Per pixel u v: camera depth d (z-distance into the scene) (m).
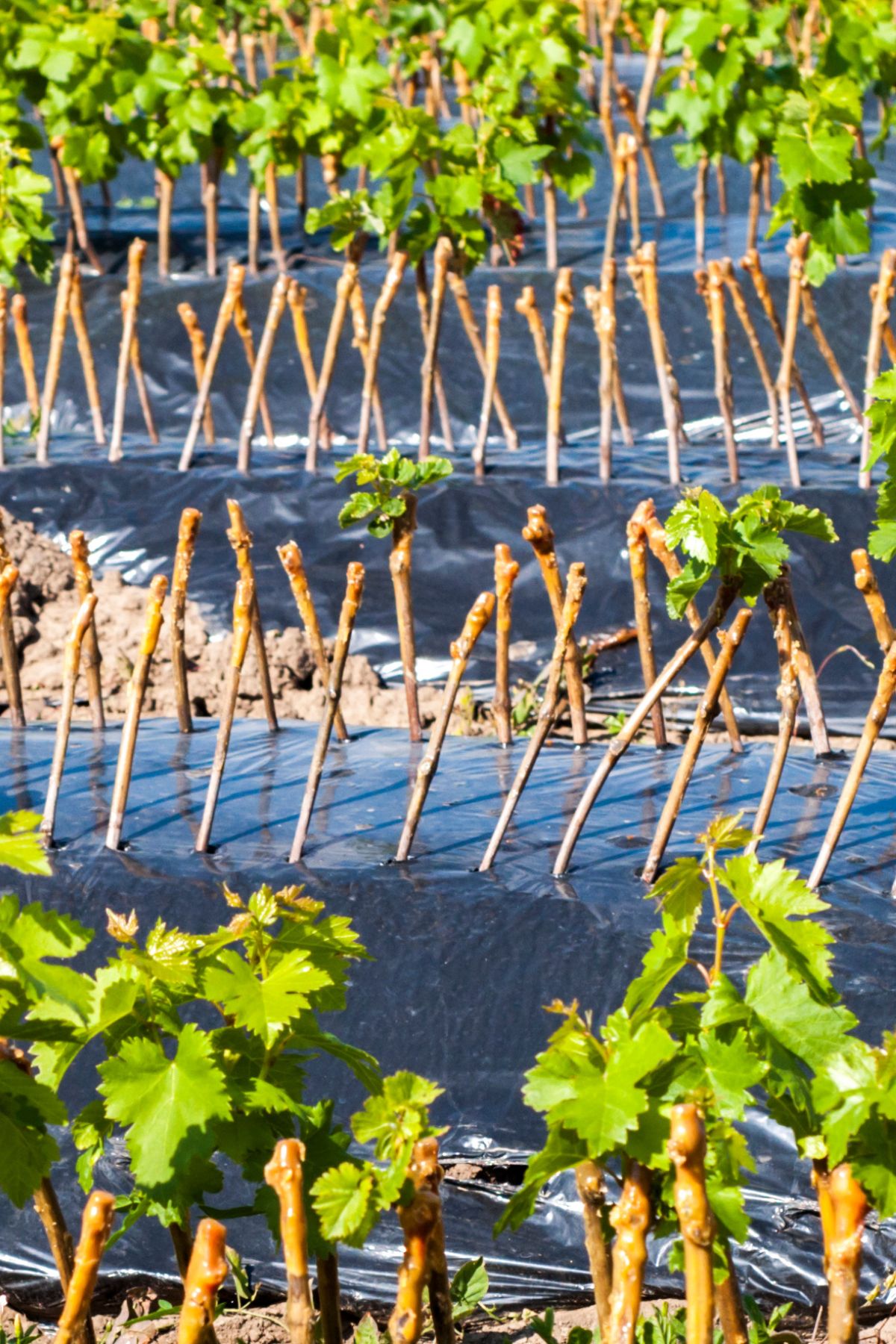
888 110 10.27
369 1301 3.53
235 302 7.93
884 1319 3.36
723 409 7.70
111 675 6.73
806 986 2.29
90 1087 3.79
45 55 9.83
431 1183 2.16
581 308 9.84
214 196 10.72
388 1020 3.84
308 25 16.14
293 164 10.32
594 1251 2.35
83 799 4.79
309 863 4.22
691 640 3.85
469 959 3.87
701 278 8.00
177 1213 2.59
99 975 2.43
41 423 8.24
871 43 9.98
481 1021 3.79
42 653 7.02
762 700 6.76
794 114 8.09
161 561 7.81
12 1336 3.55
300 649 6.91
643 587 5.12
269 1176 2.08
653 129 10.17
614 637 7.12
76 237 11.76
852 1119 2.17
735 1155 2.18
